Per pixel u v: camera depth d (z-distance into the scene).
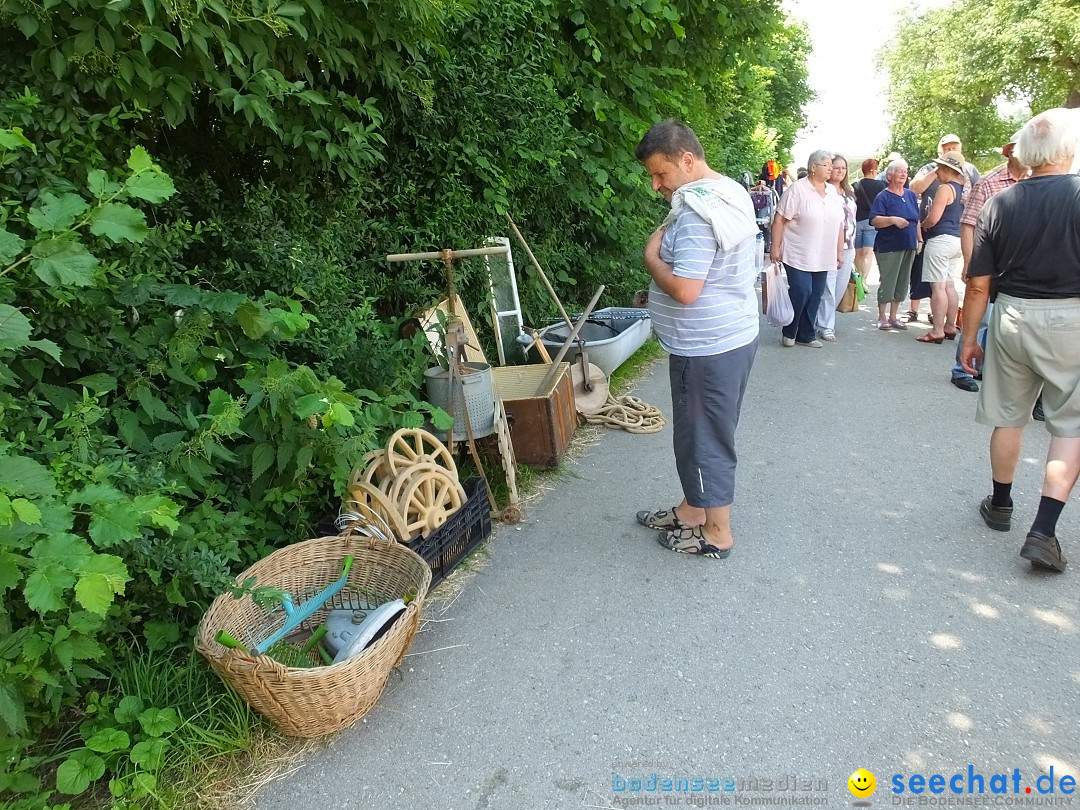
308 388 2.70
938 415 4.87
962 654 2.52
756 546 3.27
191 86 2.76
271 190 3.55
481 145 5.06
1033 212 2.87
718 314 2.80
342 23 3.21
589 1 5.96
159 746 2.09
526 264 5.93
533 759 2.16
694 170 2.77
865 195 8.58
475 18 4.70
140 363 2.68
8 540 1.73
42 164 2.40
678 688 2.41
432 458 3.14
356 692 2.19
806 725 2.24
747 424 4.83
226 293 2.68
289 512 3.01
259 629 2.54
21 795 1.99
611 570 3.13
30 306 2.30
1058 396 2.93
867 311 8.69
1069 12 23.95
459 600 2.96
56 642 1.90
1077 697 2.31
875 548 3.22
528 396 4.46
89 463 2.21
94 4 2.31
